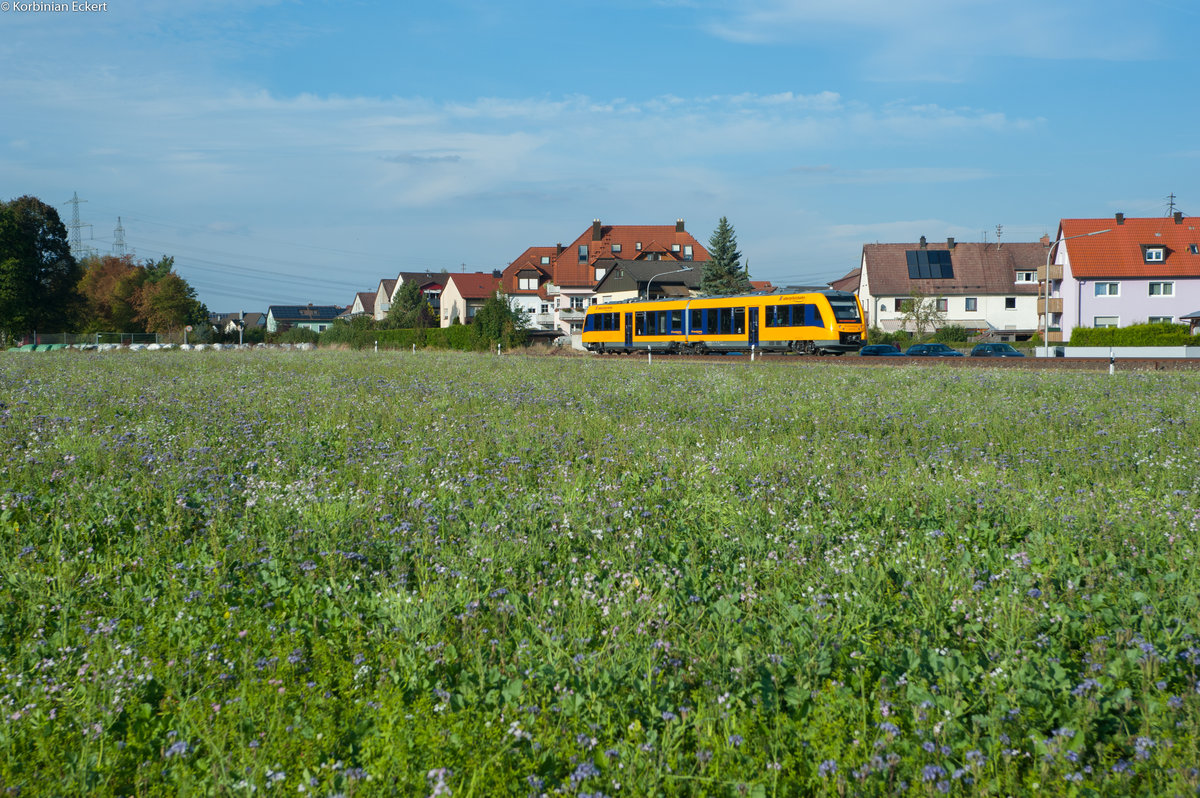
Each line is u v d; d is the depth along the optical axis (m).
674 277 87.12
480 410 14.58
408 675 4.28
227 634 4.77
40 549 6.22
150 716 3.99
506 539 6.27
